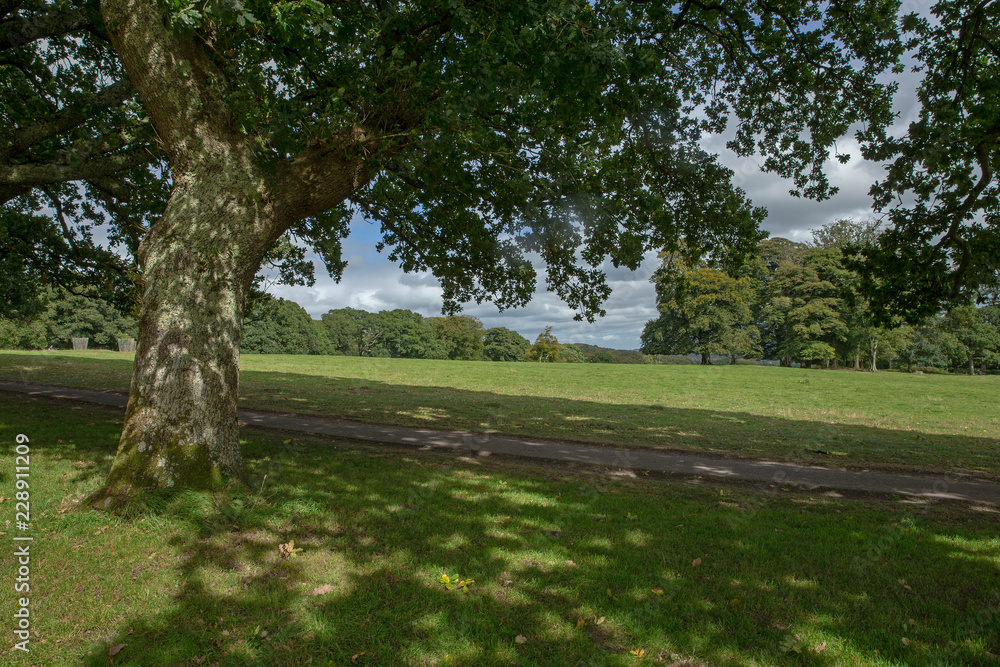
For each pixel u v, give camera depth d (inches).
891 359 2527.1
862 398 944.3
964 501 304.0
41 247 506.3
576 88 259.4
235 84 253.4
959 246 388.2
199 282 236.2
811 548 211.9
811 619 157.4
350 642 138.6
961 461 417.4
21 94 383.6
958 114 357.1
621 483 315.3
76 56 422.9
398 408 585.3
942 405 853.8
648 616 155.3
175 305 231.8
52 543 186.2
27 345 2149.4
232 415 247.8
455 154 300.7
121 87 339.6
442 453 374.9
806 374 1544.0
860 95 382.3
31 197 497.4
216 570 173.3
